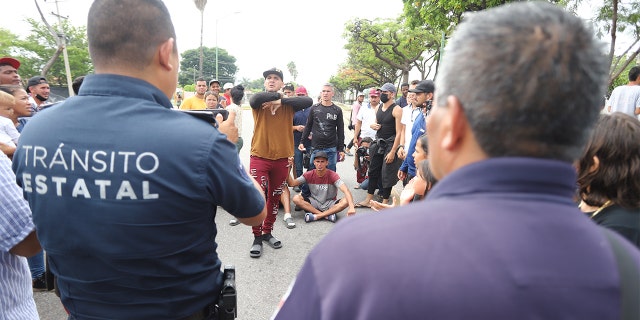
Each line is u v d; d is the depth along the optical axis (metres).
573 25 0.54
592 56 0.53
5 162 1.22
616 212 1.36
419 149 2.36
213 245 1.17
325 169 4.79
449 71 0.59
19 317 1.38
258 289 3.02
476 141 0.57
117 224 0.96
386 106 4.98
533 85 0.50
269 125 3.59
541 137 0.53
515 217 0.51
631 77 5.04
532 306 0.47
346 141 11.62
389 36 21.64
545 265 0.48
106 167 0.96
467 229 0.51
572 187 0.56
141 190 0.95
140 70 1.06
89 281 1.03
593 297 0.49
